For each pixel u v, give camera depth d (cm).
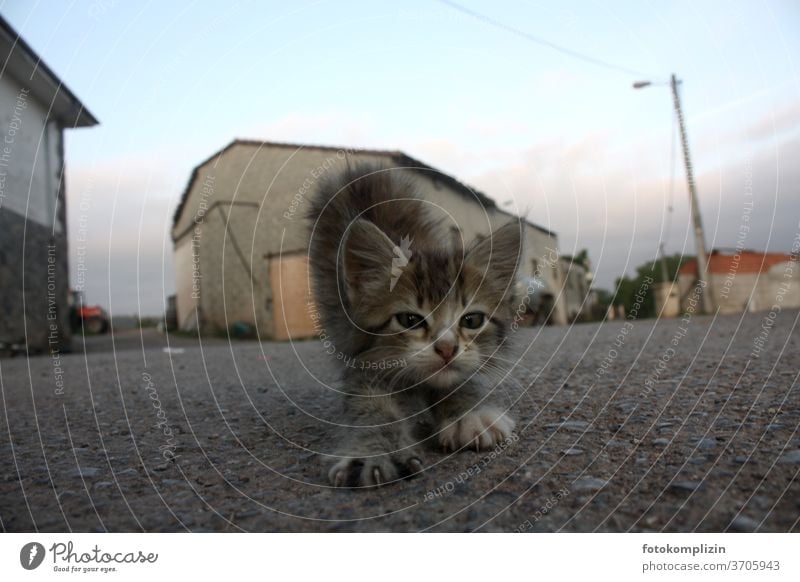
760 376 390
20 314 985
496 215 516
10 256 965
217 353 930
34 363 812
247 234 1478
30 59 895
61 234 1107
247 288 1509
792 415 287
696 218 1346
